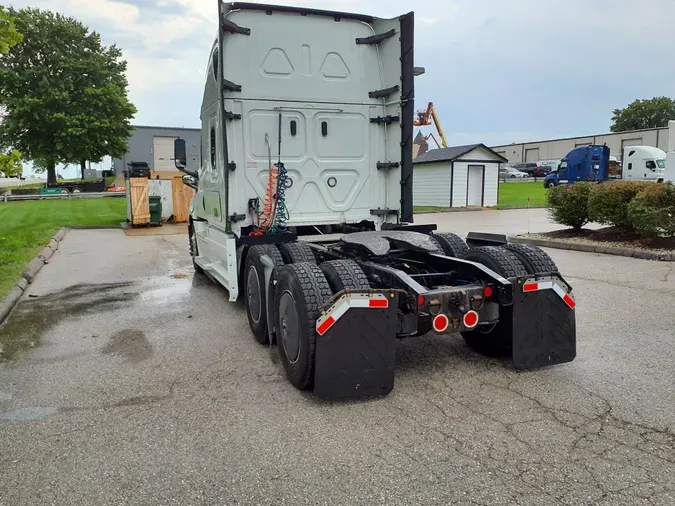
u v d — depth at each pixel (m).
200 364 4.94
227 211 6.17
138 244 14.27
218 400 4.10
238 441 3.44
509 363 4.77
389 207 6.99
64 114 43.84
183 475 3.06
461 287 4.30
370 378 3.95
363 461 3.17
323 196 6.69
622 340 5.30
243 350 5.35
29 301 7.69
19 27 42.94
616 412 3.75
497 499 2.77
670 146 20.00
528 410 3.81
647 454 3.19
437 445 3.34
